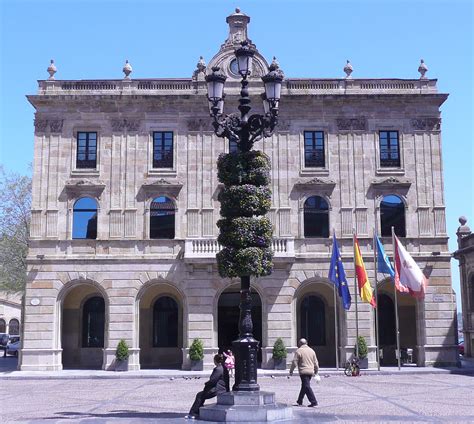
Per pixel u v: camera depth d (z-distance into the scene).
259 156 21.61
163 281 42.12
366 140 44.00
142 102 43.84
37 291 41.94
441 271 42.75
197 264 41.78
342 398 26.28
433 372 38.84
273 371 39.78
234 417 18.80
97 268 42.22
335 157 43.78
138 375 38.12
